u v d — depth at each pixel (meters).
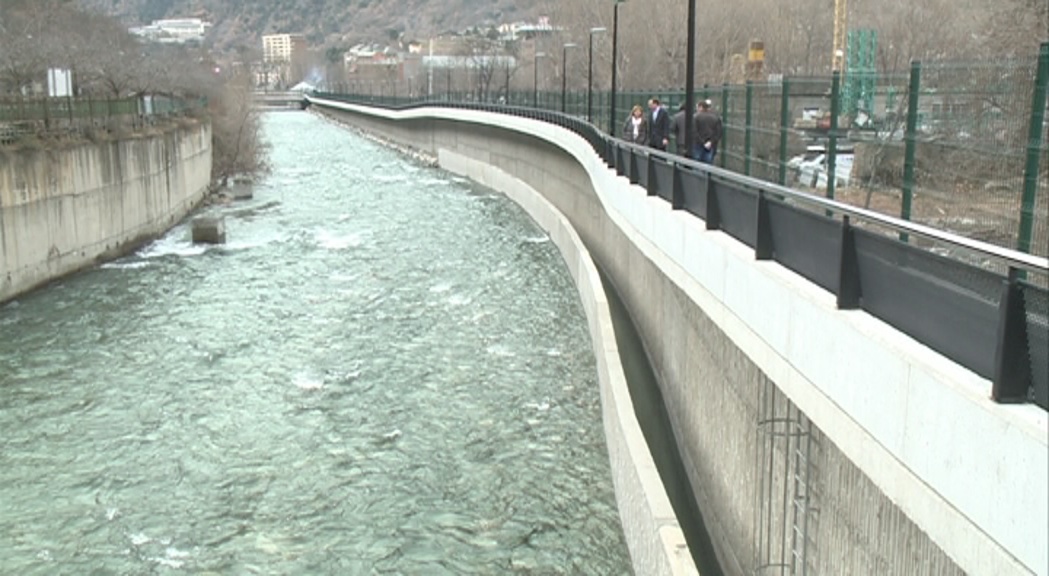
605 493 15.90
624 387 16.45
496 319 26.91
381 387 21.19
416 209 50.34
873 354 6.73
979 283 5.67
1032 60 8.22
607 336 19.78
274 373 22.22
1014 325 5.20
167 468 17.09
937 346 6.21
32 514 15.38
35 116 32.47
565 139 38.53
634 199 18.31
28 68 47.81
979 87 8.98
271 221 45.97
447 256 36.50
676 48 71.06
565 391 20.80
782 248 9.36
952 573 6.61
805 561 9.62
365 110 126.25
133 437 18.42
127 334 25.41
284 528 14.98
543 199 44.50
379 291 30.48
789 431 10.02
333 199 54.84
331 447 17.95
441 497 15.91
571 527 14.84
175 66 75.94
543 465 17.03
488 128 63.59
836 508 8.85
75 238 33.25
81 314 27.39
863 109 12.53
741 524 11.96
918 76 9.59
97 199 35.06
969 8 28.12
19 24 58.78
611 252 29.48
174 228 44.34
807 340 8.08
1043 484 4.74
